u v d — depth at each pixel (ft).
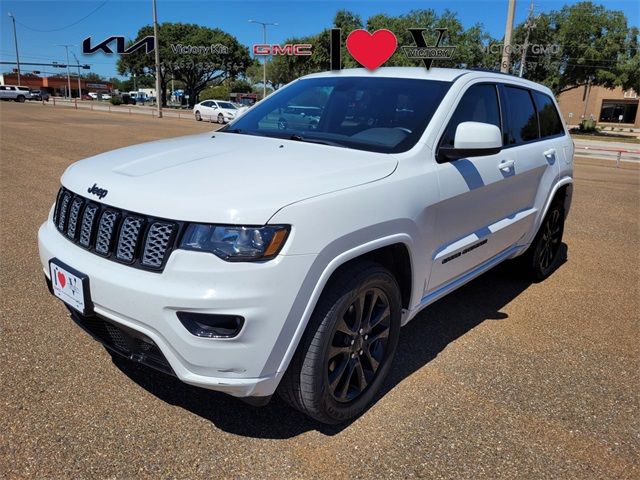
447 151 10.16
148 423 8.68
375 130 10.53
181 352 7.20
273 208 7.23
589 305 14.70
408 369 10.84
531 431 8.98
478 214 11.44
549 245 16.51
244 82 268.21
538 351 11.85
